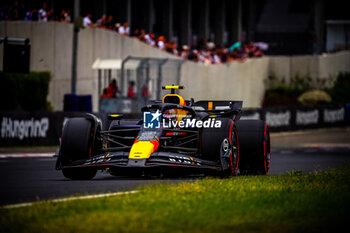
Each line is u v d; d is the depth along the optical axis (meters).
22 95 91.06
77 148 33.31
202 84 132.25
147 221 20.59
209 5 170.25
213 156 33.91
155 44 128.50
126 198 25.55
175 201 24.64
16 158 61.50
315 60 177.50
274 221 20.98
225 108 40.22
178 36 161.38
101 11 131.62
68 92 104.50
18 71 75.56
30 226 20.02
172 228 19.70
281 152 81.38
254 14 183.88
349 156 71.31
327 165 54.47
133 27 148.62
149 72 95.06
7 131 74.69
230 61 148.12
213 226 20.08
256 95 161.12
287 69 175.25
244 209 23.09
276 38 186.62
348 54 190.12
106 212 22.38
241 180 32.62
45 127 79.69
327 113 141.50
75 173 35.62
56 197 27.56
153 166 31.17
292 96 169.38
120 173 36.59
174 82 98.62
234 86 147.75
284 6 186.50
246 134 38.66
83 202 24.55
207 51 142.12
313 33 189.75
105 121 37.91
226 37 174.88
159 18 153.75
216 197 25.86
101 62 99.19
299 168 50.03
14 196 28.11
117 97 96.75
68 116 82.31
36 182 34.44
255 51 166.25
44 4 103.25
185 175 37.44
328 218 21.50
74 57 93.12
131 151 32.34
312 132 130.38
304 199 25.48
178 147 34.94
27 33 100.50
